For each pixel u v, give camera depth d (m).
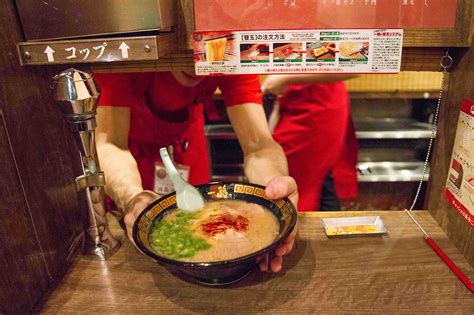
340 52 0.97
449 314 0.88
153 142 1.83
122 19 0.88
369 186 3.00
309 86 2.40
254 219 1.02
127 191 1.25
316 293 0.95
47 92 1.04
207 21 0.99
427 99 3.01
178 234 0.98
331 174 2.77
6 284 0.86
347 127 2.71
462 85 1.06
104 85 1.43
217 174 3.04
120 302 0.96
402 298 0.93
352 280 0.99
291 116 2.50
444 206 1.17
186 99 1.69
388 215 1.27
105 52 0.89
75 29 0.91
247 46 0.99
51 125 1.06
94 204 1.08
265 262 1.01
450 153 1.13
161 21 0.87
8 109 0.90
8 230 0.87
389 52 0.97
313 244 1.13
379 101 3.09
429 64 1.11
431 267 1.03
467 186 1.03
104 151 1.38
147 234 0.97
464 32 0.98
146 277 1.03
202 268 0.81
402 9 0.95
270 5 0.96
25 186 0.93
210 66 1.02
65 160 1.12
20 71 0.94
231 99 1.53
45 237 1.01
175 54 1.07
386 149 3.07
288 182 1.05
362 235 1.16
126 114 1.47
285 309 0.91
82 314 0.93
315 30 0.96
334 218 1.23
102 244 1.12
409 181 2.94
